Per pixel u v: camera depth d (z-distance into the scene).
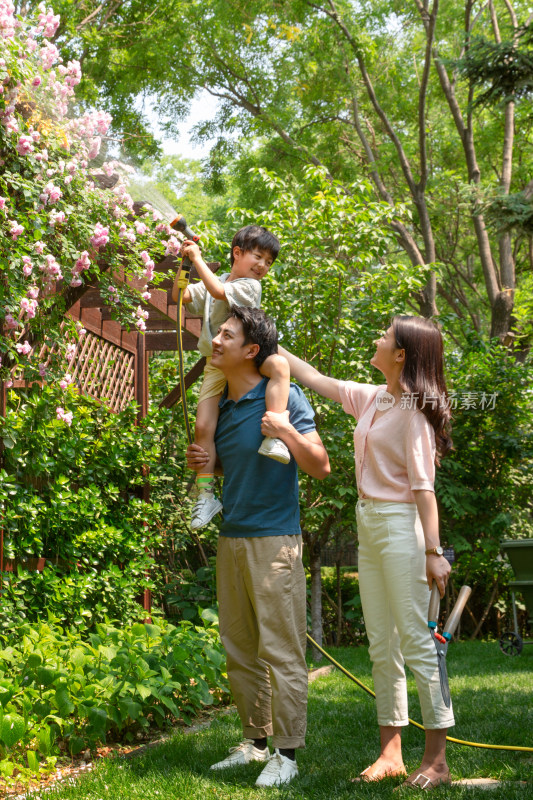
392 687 2.86
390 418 2.84
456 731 3.75
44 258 4.29
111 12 14.09
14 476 4.51
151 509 6.47
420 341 2.82
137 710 3.61
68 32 12.93
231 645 3.11
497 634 10.83
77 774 3.21
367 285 8.15
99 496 6.00
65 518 5.23
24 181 4.18
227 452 3.06
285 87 15.54
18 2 8.48
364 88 15.90
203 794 2.66
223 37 15.30
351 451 7.76
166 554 8.73
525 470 10.15
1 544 4.46
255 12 14.60
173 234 5.38
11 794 2.91
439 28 15.16
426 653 2.71
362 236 7.86
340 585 10.27
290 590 2.94
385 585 2.83
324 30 14.69
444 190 16.09
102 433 6.22
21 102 4.33
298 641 2.95
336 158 16.17
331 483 8.05
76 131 4.69
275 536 2.95
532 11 16.75
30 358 4.61
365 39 14.78
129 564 6.07
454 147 17.34
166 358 9.11
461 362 10.34
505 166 15.34
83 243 4.77
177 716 3.90
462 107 17.11
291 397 3.14
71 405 5.64
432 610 2.70
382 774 2.79
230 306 3.18
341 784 2.70
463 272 19.58
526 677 6.07
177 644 4.45
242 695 3.12
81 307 6.16
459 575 10.41
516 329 12.16
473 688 5.48
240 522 2.98
